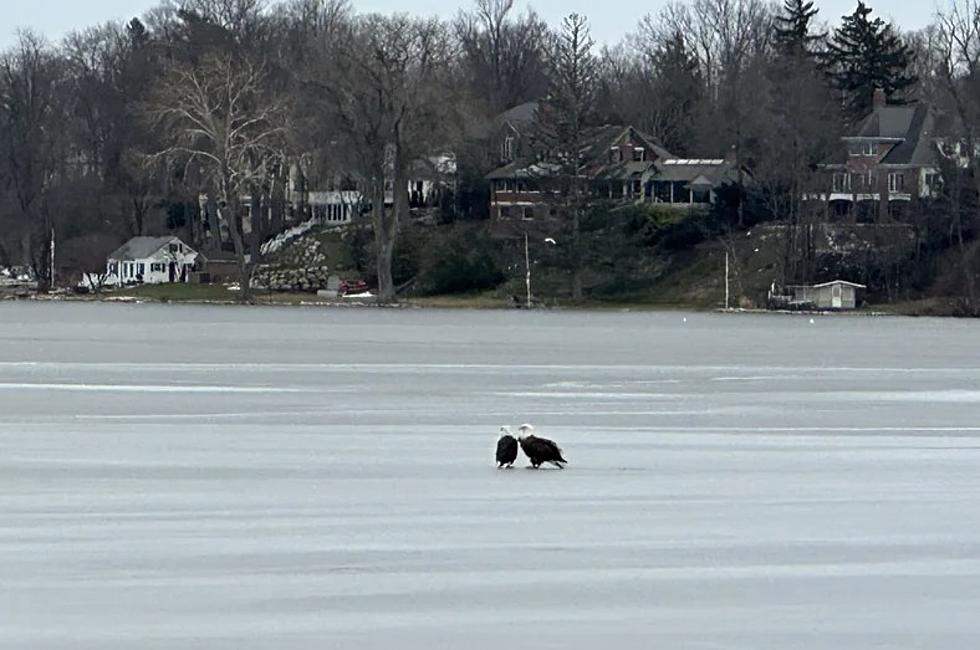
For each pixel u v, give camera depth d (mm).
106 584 65312
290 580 66062
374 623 60562
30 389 137625
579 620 61125
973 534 74750
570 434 108812
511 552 70812
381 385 145625
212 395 134250
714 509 80125
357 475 89750
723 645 58406
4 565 68000
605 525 76188
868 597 64062
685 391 141875
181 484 86688
